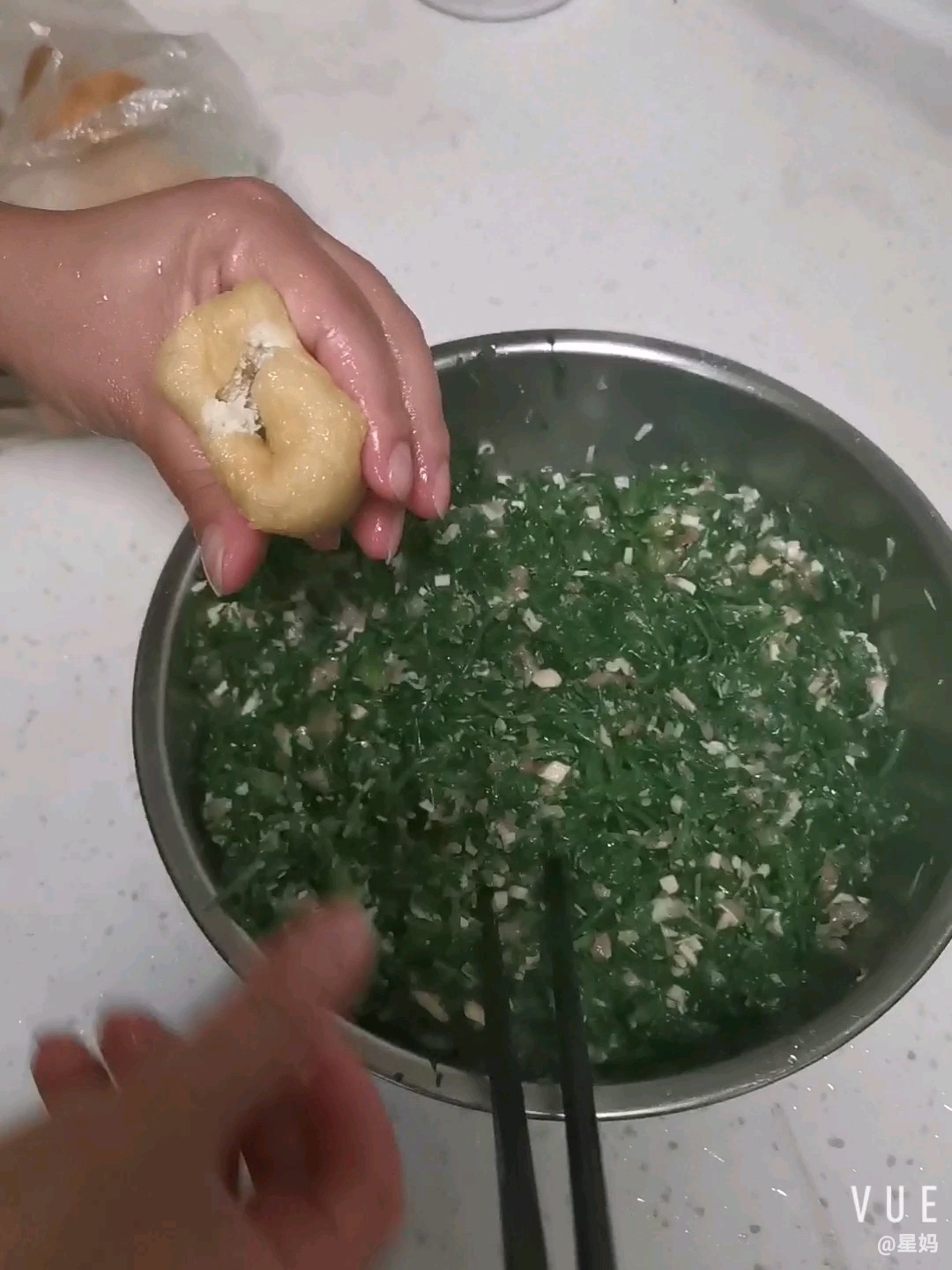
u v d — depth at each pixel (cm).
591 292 35
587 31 40
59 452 32
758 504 34
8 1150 14
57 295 24
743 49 40
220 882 26
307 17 40
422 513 27
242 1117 15
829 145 38
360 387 23
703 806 30
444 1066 24
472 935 28
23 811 27
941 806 28
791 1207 23
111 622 29
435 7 41
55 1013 25
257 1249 14
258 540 23
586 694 32
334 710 31
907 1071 25
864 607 32
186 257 24
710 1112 24
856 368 34
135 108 32
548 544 34
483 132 38
